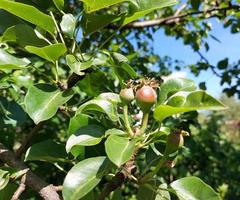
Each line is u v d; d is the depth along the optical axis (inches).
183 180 8.4
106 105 8.7
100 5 9.0
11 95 14.2
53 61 9.0
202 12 22.0
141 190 9.0
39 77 19.7
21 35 9.3
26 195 11.1
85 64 9.0
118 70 10.2
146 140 8.6
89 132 8.6
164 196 8.8
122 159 7.4
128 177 8.4
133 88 8.7
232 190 33.0
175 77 9.0
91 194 8.9
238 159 36.0
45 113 8.6
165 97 8.8
